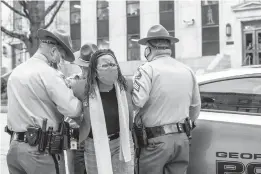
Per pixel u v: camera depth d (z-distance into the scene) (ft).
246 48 64.08
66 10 80.64
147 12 72.59
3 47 85.15
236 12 63.87
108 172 8.76
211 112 11.05
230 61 63.57
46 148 8.66
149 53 10.44
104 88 9.20
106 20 77.71
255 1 61.72
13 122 8.84
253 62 63.31
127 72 72.43
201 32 66.85
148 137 9.95
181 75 10.00
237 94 10.96
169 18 70.38
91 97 8.93
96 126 8.87
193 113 10.59
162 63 10.05
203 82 11.47
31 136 8.59
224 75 11.31
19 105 8.74
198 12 67.05
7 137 26.23
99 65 8.83
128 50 75.51
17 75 8.90
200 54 66.90
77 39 80.48
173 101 9.78
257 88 10.77
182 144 9.80
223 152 10.37
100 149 8.82
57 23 80.64
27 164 8.61
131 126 9.65
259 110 10.58
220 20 65.21
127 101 9.48
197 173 10.66
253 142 10.11
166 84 9.77
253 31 63.41
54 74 8.78
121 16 75.72
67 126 9.39
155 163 9.86
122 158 9.09
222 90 11.17
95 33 78.64
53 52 9.20
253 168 10.04
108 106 9.17
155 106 9.85
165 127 9.78
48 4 79.25
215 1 65.57
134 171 10.33
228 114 10.81
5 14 79.41
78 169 11.93
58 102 8.68
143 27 73.20
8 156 8.95
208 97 11.28
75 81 9.48
